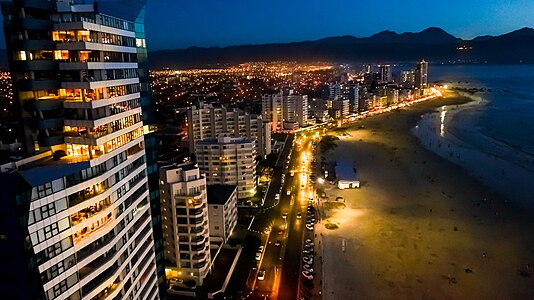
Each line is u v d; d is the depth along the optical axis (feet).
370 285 381.81
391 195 625.41
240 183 606.14
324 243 465.47
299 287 376.68
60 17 189.16
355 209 568.82
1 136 246.06
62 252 173.17
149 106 273.54
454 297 362.33
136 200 229.66
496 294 365.40
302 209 568.41
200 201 364.38
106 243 197.06
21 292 161.27
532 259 422.82
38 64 181.57
